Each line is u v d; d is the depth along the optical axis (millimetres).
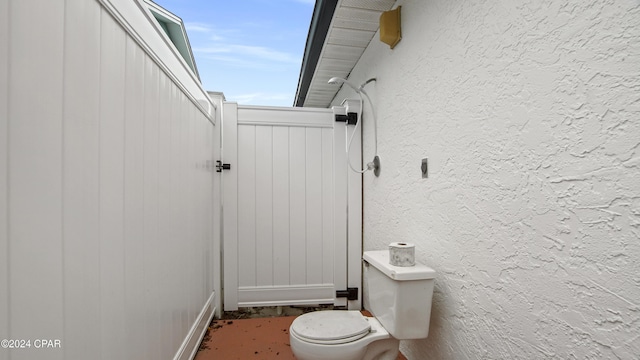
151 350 948
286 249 2227
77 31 592
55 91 532
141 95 887
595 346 608
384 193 1789
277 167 2221
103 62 686
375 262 1259
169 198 1126
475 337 978
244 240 2180
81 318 602
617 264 569
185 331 1342
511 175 827
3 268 430
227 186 2133
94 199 649
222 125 2139
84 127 615
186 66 1325
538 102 739
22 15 460
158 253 1014
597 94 602
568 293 666
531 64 759
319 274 2260
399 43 1574
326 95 3240
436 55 1216
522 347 791
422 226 1333
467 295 1019
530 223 765
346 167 2248
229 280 2127
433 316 1225
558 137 687
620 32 561
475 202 980
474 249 984
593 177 611
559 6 682
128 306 799
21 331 460
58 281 539
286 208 2229
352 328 1157
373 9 1673
